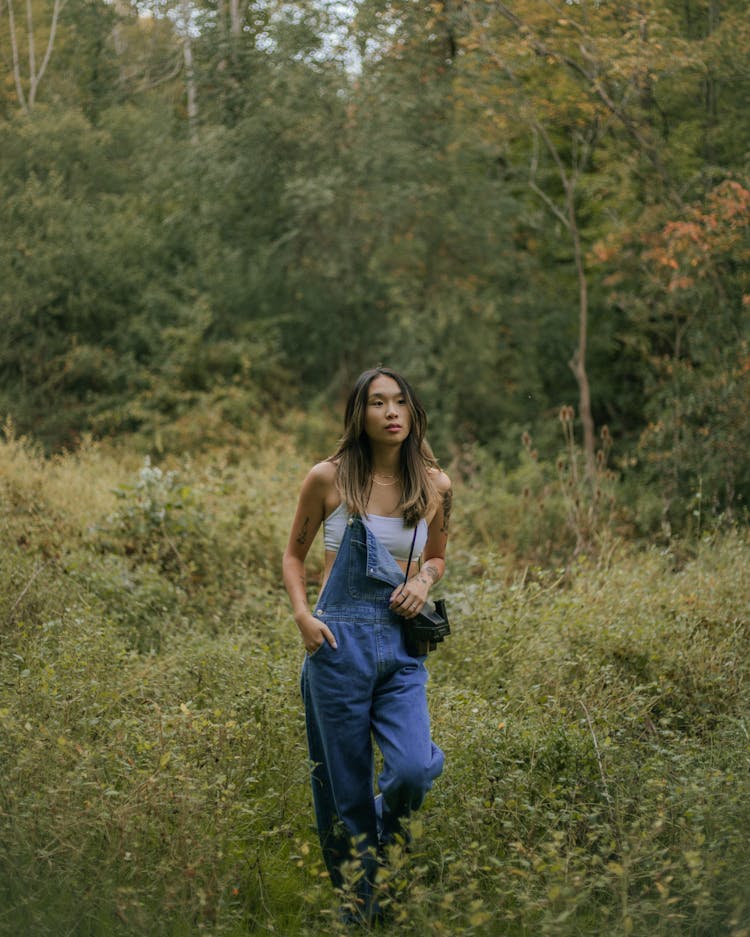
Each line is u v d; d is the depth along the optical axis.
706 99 9.86
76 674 3.99
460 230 11.80
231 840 3.07
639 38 9.14
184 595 5.98
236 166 11.27
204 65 11.27
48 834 2.84
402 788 2.95
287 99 11.02
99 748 3.24
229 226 12.19
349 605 3.10
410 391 3.23
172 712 3.78
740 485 8.41
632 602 5.27
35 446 9.94
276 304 12.34
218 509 7.09
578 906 2.69
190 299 11.78
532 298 12.25
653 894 2.88
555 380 12.38
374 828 3.13
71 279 11.17
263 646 4.71
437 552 3.45
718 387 8.69
